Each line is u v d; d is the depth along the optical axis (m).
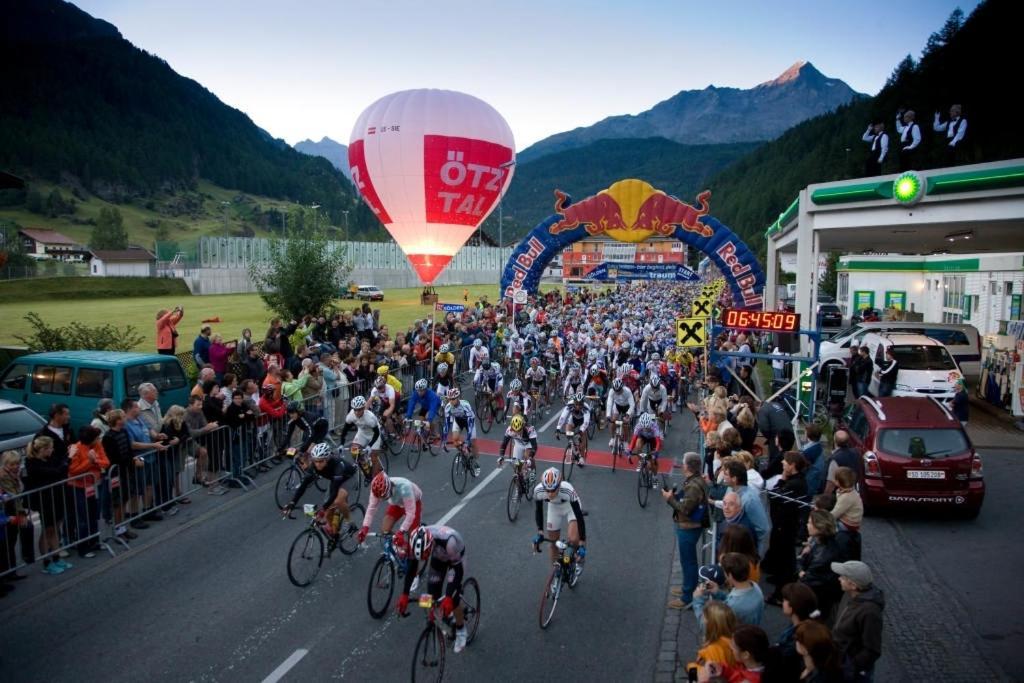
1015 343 16.47
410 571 5.91
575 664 6.35
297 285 26.83
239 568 8.34
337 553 8.88
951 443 9.52
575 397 12.91
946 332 19.16
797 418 13.77
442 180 18.73
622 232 24.78
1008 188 14.92
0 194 195.00
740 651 4.13
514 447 10.41
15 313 44.81
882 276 36.66
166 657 6.35
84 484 8.53
